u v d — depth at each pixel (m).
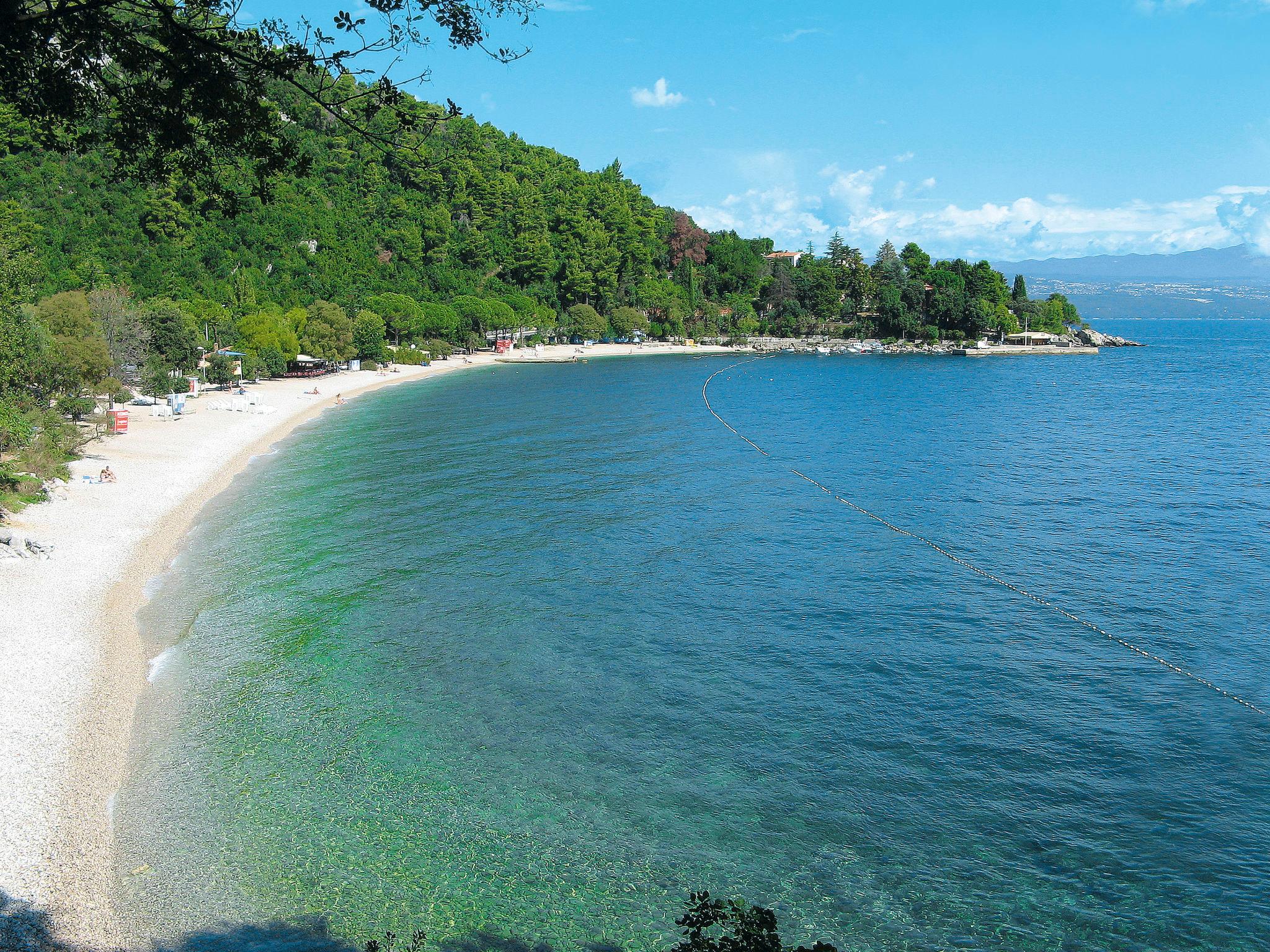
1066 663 34.47
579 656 33.97
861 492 63.25
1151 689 32.28
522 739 27.83
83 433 69.62
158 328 106.12
